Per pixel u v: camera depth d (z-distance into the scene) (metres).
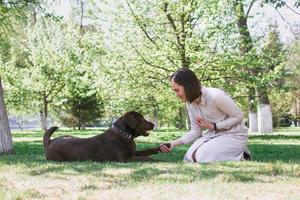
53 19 13.17
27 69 36.47
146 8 20.17
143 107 23.81
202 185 4.58
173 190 4.34
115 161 7.46
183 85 6.91
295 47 38.75
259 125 26.31
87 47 21.94
